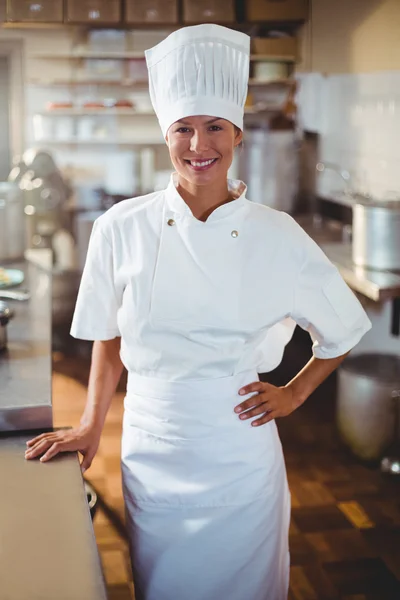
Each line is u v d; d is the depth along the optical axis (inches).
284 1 193.0
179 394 56.1
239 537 58.0
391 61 143.9
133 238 56.4
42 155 181.9
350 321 59.9
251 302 55.9
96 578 38.1
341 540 101.2
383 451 121.5
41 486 49.0
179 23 195.2
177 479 57.2
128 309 56.8
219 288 55.1
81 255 186.7
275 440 60.4
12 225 125.3
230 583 58.9
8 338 77.9
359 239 128.6
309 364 62.8
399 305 128.0
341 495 114.1
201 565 58.4
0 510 45.5
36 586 37.4
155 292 55.3
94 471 119.4
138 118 216.7
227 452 56.6
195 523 57.6
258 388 57.6
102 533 101.4
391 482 118.5
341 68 173.6
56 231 189.6
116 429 137.6
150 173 211.9
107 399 61.6
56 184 183.8
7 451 55.1
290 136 185.9
